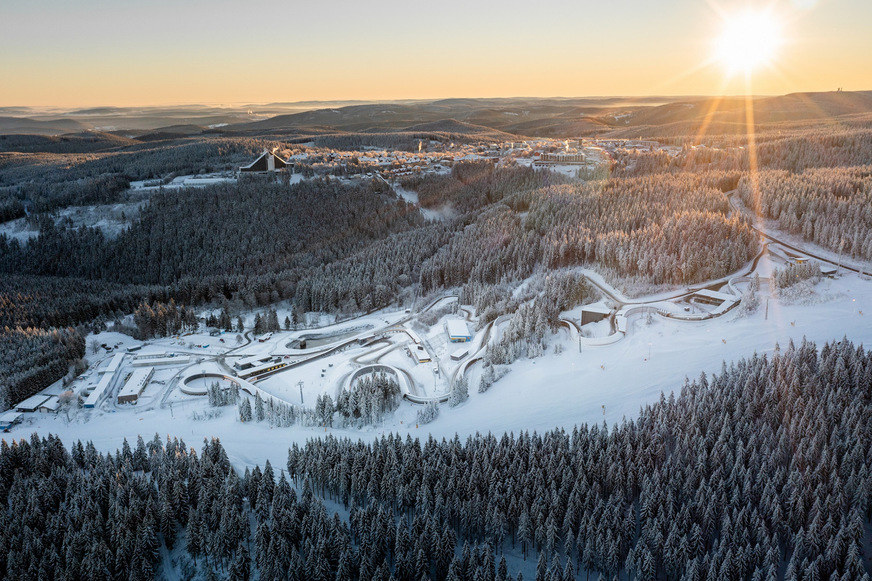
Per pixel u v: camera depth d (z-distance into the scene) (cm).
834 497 9656
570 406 14575
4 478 12350
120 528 10388
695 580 8806
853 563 8519
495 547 10406
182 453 12825
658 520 9662
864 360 12725
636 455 11225
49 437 13288
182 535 11094
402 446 12419
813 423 11238
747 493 10156
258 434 14738
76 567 9919
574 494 10406
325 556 9894
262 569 9694
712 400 12488
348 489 11575
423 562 9544
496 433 13738
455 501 10719
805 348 13488
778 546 9362
